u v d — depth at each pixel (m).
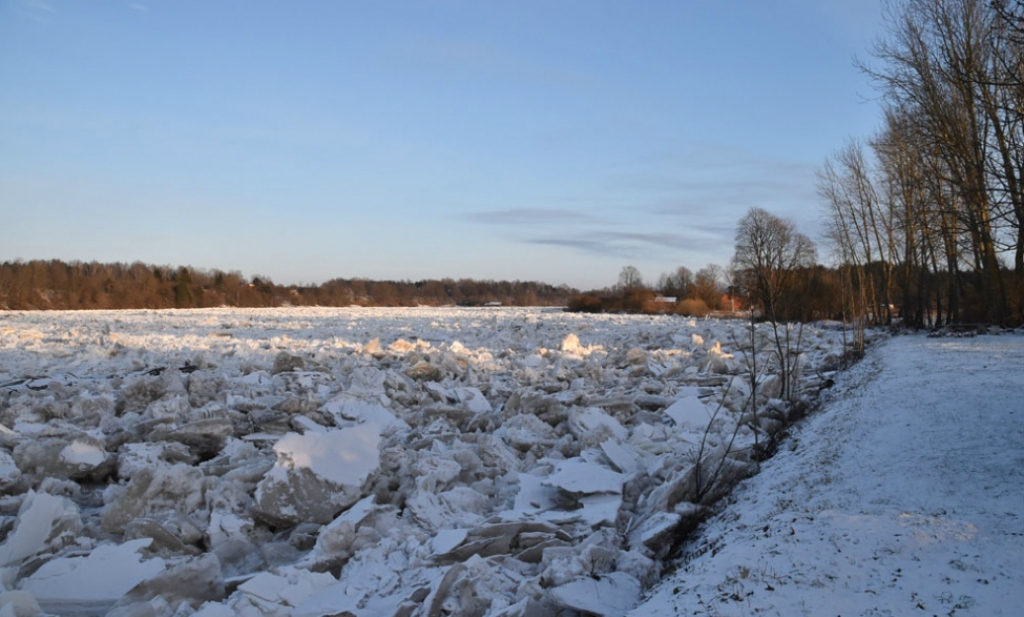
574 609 5.83
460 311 74.25
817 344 29.41
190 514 8.05
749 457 10.73
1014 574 5.25
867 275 47.69
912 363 19.86
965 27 25.58
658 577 6.74
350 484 8.35
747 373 18.73
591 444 10.89
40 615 5.66
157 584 6.15
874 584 5.33
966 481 7.80
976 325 34.69
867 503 7.43
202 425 10.59
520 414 12.54
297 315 53.00
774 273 24.97
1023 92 16.56
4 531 7.49
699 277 83.44
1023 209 18.41
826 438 11.31
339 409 12.56
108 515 7.73
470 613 5.80
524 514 7.86
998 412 11.40
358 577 6.56
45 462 9.19
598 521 7.75
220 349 22.70
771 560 5.95
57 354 20.53
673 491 8.41
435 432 11.90
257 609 5.84
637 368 19.64
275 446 8.48
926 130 27.73
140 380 12.93
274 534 7.93
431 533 7.66
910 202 38.38
